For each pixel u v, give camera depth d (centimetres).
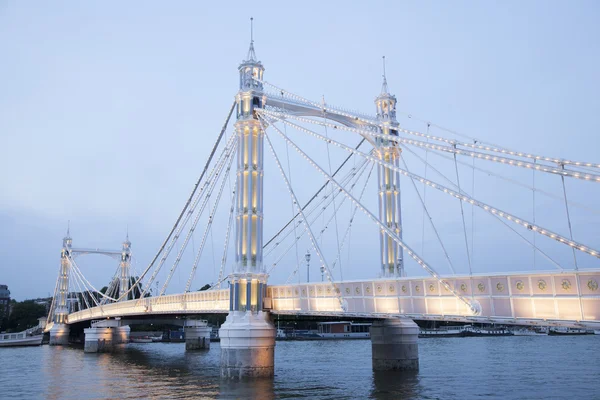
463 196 3247
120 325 10456
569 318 2789
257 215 4884
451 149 3547
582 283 2752
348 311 4156
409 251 3691
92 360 8188
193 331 10362
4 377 5941
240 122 5000
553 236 2728
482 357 7825
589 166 2742
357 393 4109
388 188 5416
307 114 5444
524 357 7744
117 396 4369
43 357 8875
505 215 2997
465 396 4000
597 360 7106
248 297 4709
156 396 4250
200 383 4988
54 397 4447
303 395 3991
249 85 5122
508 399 3878
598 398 3947
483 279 3228
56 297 13525
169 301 6825
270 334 4603
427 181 3531
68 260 13000
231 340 4534
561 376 5297
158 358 8344
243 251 4819
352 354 9012
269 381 4466
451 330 17762
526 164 3000
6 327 17412
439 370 5841
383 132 5397
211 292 5841
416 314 3638
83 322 12188
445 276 3453
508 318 3064
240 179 4941
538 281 2944
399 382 4694
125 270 13012
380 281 3941
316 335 16250
